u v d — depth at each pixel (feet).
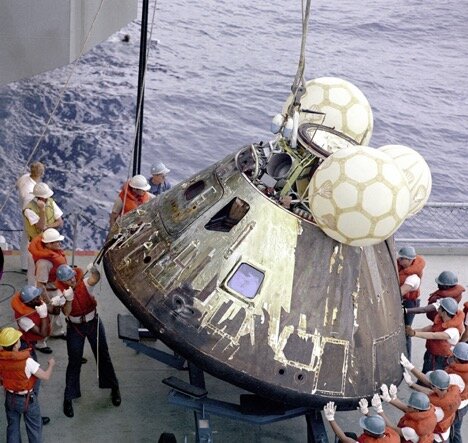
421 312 40.83
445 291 41.29
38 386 35.83
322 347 33.83
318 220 32.96
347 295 34.32
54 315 41.22
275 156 35.78
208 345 33.37
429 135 100.17
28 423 35.50
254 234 34.06
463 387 36.60
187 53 112.57
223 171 36.35
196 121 96.84
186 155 90.38
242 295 33.58
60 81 100.58
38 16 62.08
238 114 99.35
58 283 38.24
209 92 103.19
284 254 33.91
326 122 39.47
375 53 119.65
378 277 35.65
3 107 93.30
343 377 34.14
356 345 34.40
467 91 111.14
